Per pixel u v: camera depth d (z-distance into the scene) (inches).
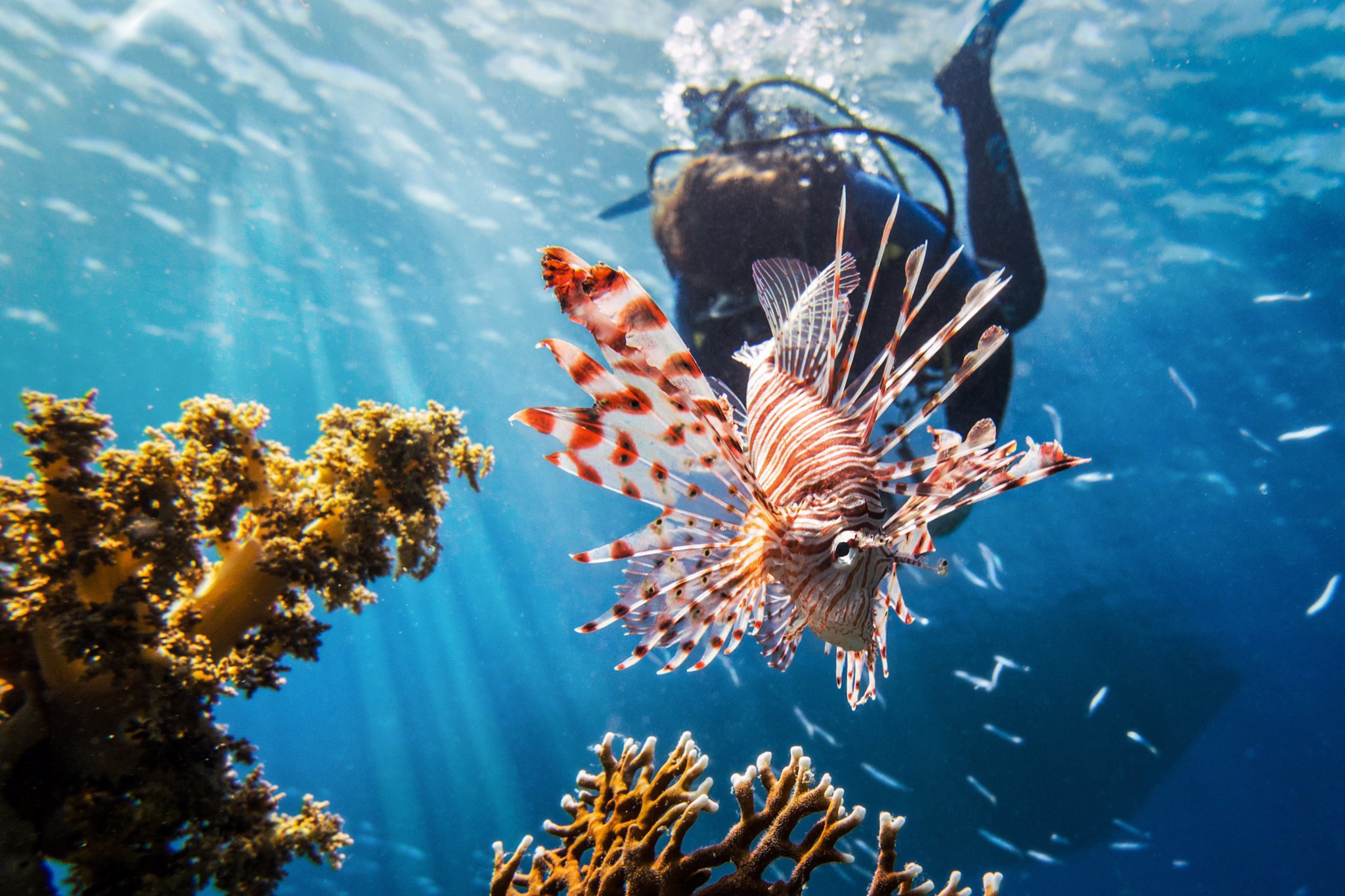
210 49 505.7
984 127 184.7
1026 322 182.9
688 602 68.3
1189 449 792.9
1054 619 612.7
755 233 147.2
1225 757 574.9
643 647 67.0
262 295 818.8
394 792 754.2
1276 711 608.4
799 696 553.9
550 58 481.1
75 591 66.7
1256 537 776.9
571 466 60.0
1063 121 511.5
